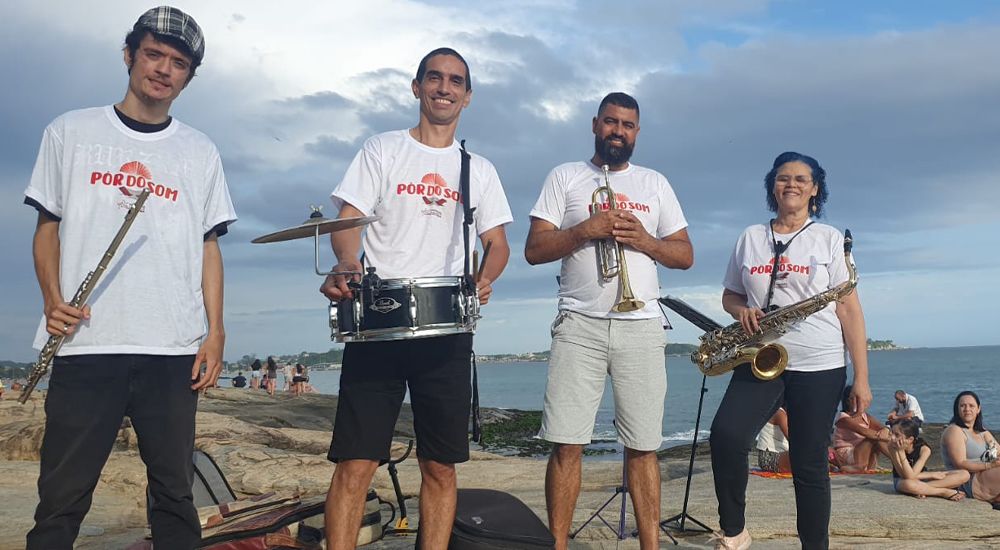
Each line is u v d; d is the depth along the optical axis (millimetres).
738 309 4961
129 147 3500
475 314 3742
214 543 4297
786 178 4879
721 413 4656
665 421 41875
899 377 96438
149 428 3404
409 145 4055
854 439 8617
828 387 4562
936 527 5832
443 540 3982
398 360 3857
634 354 4469
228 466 7828
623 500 5453
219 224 3740
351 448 3824
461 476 8500
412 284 3598
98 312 3342
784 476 7816
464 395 3938
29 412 12219
